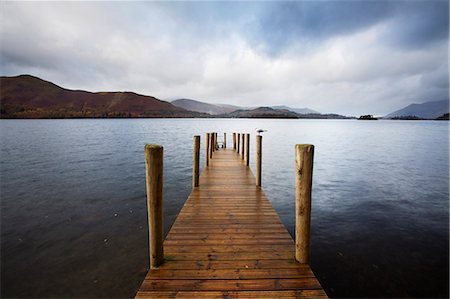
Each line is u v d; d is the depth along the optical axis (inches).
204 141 1215.6
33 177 460.8
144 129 2301.9
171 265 107.9
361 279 174.7
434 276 178.2
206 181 273.0
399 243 227.1
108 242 213.8
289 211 311.4
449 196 378.0
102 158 681.6
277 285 95.6
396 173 549.0
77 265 180.2
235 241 131.6
